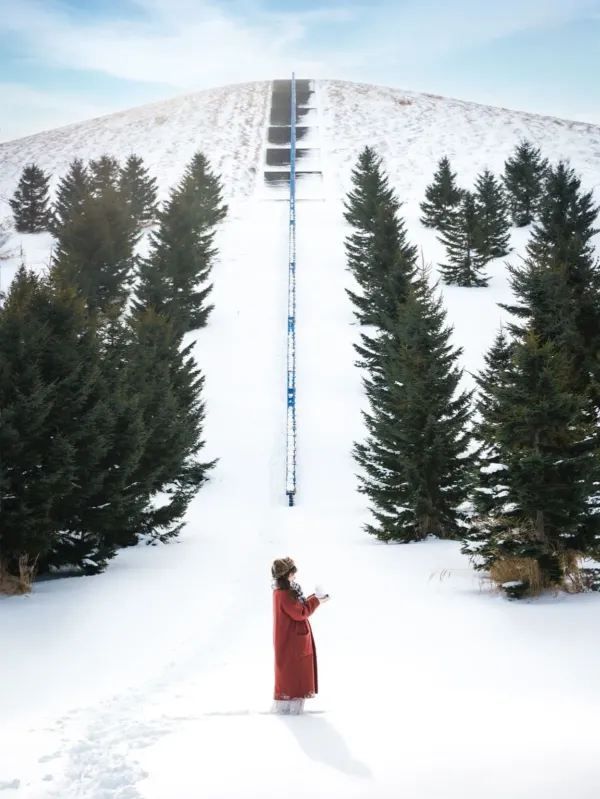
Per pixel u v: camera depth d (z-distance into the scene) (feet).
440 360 61.67
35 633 33.53
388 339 100.17
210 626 34.73
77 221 135.13
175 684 25.79
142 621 35.86
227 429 114.52
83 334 51.67
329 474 97.66
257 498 89.40
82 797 14.71
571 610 33.53
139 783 14.94
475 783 13.87
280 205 301.43
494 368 61.87
